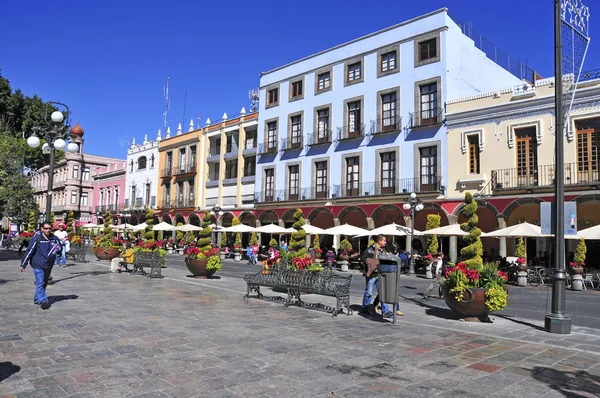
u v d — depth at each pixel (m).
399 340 7.07
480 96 25.66
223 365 5.33
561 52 8.87
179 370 5.08
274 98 38.62
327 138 33.75
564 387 4.89
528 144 23.75
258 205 37.94
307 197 34.59
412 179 28.50
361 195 30.64
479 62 30.75
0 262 20.91
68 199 64.69
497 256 23.02
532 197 22.61
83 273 16.53
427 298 13.66
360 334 7.44
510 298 14.51
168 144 50.28
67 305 9.25
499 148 24.59
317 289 9.69
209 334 6.96
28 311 8.45
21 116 50.91
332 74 34.06
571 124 22.03
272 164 37.72
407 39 29.72
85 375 4.79
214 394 4.36
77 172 66.31
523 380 5.10
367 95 31.64
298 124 36.41
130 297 10.70
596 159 21.31
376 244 10.09
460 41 29.08
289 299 10.39
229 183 42.12
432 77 28.27
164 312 8.78
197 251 16.20
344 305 10.80
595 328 9.06
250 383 4.71
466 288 8.87
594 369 5.64
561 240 8.34
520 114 23.91
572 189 21.45
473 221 9.95
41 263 8.80
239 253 32.34
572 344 7.14
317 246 28.00
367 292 9.87
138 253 16.84
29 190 46.31
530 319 9.84
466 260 9.78
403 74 29.73
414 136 28.67
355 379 4.96
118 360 5.38
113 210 58.44
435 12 28.45
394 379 5.01
